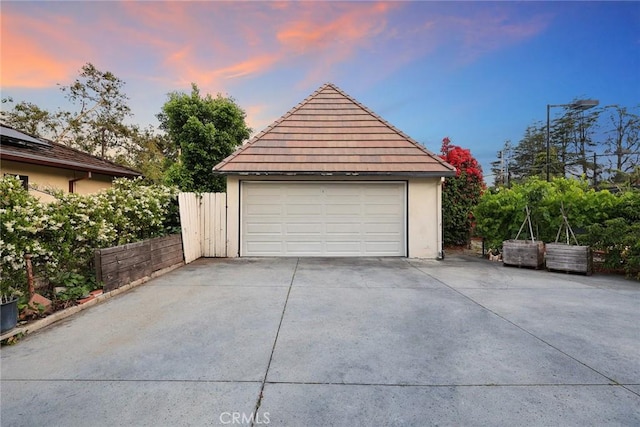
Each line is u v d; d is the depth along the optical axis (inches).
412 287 242.7
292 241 379.6
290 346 139.4
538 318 175.5
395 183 380.5
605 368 120.8
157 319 172.2
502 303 203.0
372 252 381.7
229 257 374.0
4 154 314.8
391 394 103.5
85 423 89.1
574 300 210.1
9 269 171.5
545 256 317.7
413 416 92.7
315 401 99.5
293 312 184.4
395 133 407.8
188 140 559.5
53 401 99.1
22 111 772.6
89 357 128.4
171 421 90.0
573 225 324.2
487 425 89.0
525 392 104.7
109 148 941.2
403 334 153.2
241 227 378.6
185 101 564.7
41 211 183.3
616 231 277.1
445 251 456.8
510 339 147.2
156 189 318.3
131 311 185.3
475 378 113.4
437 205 377.4
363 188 381.1
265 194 378.9
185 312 183.6
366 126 414.9
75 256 210.5
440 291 231.5
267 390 105.4
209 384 109.0
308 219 380.2
